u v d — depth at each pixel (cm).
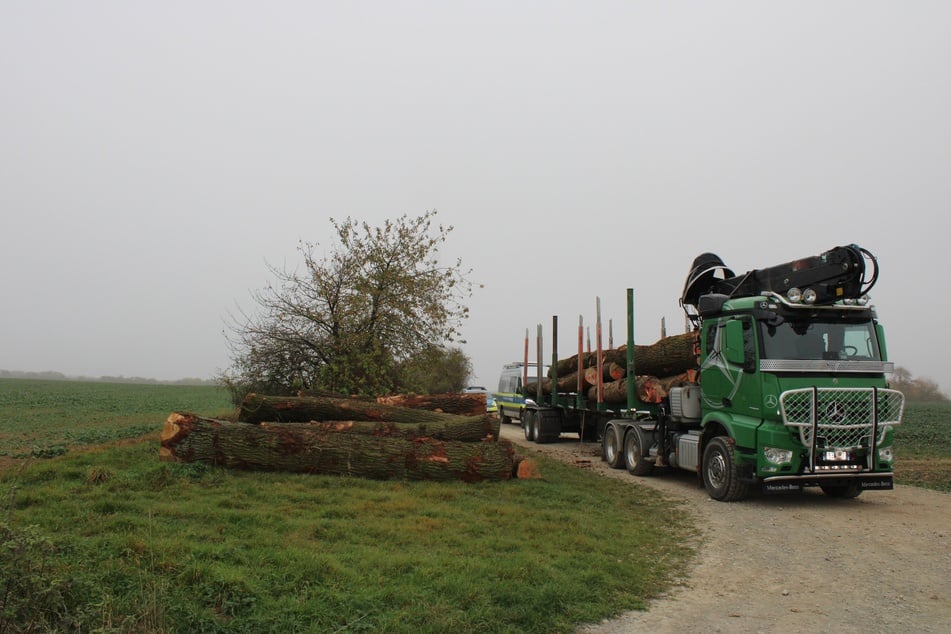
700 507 1105
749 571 725
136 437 1909
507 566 649
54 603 445
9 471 1055
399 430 1253
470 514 905
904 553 803
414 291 2012
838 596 639
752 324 1115
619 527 910
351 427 1245
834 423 1052
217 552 621
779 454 1060
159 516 782
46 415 2962
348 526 792
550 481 1248
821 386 1068
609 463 1642
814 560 771
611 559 739
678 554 792
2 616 414
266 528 762
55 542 607
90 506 807
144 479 977
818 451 1053
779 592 651
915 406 6294
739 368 1145
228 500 889
